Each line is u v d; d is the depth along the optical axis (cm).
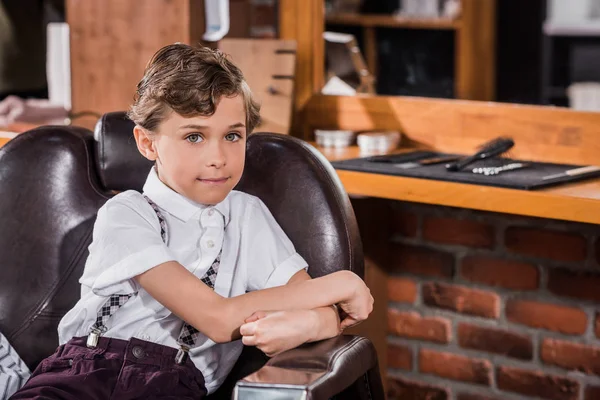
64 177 183
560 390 228
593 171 204
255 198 171
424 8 345
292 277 163
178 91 151
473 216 233
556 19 379
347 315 161
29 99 325
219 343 162
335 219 167
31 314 179
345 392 156
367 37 321
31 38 319
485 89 353
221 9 255
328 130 255
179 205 165
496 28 351
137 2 258
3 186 184
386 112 248
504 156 228
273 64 247
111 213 161
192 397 158
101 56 267
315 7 257
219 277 164
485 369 238
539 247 225
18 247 181
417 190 197
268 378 135
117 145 184
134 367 157
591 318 221
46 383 154
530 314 229
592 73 378
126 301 161
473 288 236
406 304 247
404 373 250
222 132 154
